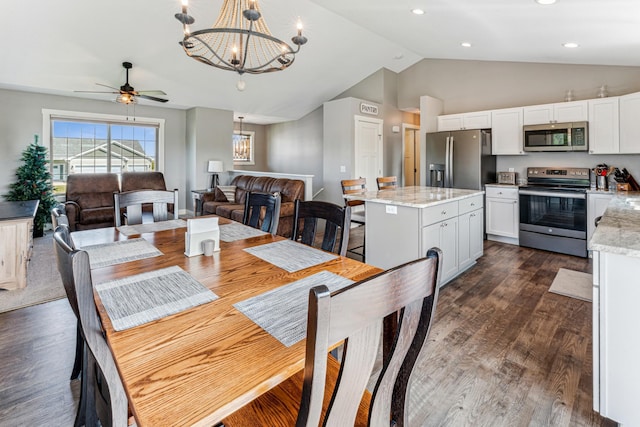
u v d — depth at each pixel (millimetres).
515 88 5305
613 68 4359
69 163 6219
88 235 2074
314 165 8219
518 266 3854
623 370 1466
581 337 2305
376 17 4355
